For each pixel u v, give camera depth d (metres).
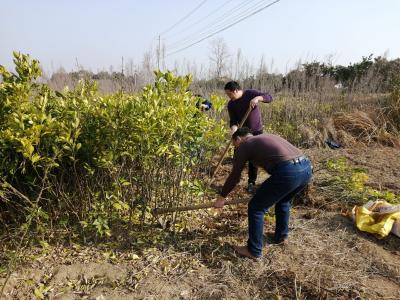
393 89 10.41
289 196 3.75
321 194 5.33
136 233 4.04
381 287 3.25
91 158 3.91
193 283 3.32
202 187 4.39
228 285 3.29
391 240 4.01
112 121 3.70
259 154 3.44
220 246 3.90
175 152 4.09
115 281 3.31
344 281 3.30
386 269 3.50
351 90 11.70
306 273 3.43
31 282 3.21
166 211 4.05
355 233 4.16
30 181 3.82
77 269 3.40
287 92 11.87
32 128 3.08
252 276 3.40
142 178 3.99
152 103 3.69
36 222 3.87
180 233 4.15
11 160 3.70
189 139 4.12
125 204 3.76
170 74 3.91
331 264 3.58
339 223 4.38
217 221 4.51
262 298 3.13
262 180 6.12
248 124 5.34
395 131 8.98
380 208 4.38
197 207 3.89
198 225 4.38
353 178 5.48
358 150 8.19
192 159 4.44
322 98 11.01
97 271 3.41
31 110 3.52
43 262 3.50
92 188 4.08
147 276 3.38
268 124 10.30
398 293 3.17
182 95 3.88
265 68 13.37
